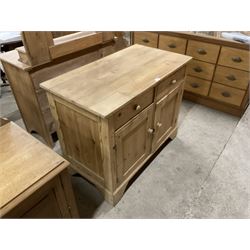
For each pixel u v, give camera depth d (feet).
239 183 5.38
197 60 7.59
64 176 2.87
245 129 7.16
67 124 4.42
